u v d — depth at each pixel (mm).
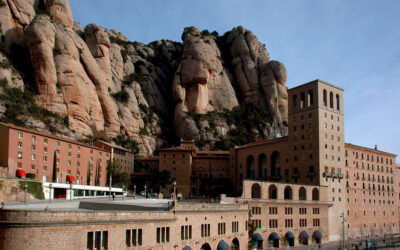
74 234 45656
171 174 146750
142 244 55125
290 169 127250
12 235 42312
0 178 76125
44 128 129000
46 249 42938
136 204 70000
